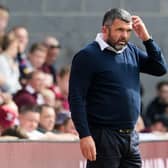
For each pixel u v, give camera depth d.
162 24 32.59
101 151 15.00
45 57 27.20
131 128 15.17
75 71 14.98
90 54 14.98
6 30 31.62
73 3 32.19
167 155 20.28
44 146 17.55
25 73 25.08
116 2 32.44
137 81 15.39
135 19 15.70
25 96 23.42
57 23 32.03
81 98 14.91
